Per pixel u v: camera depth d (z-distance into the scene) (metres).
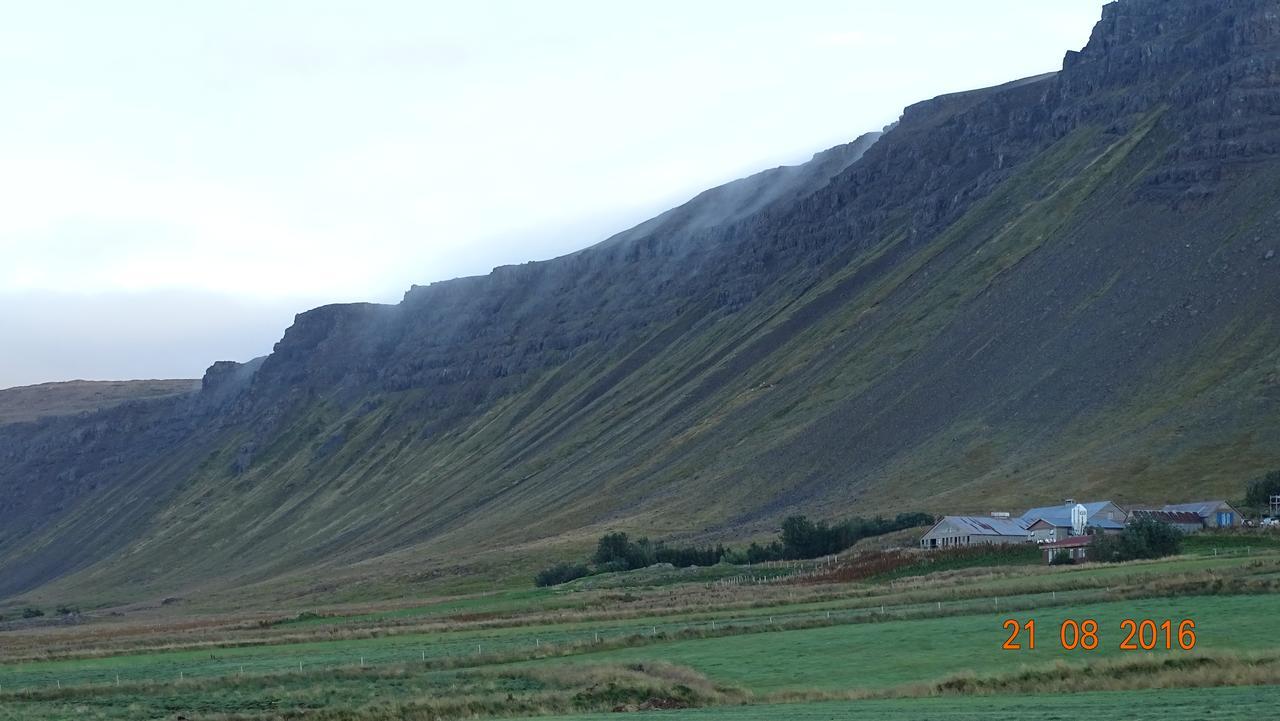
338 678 100.25
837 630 108.38
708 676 90.50
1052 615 103.19
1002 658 87.12
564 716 76.94
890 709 69.88
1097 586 121.44
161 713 87.62
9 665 130.25
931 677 82.00
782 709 73.62
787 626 114.19
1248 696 65.75
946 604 119.50
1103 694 70.50
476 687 90.56
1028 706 67.19
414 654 115.44
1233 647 81.62
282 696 92.19
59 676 114.44
